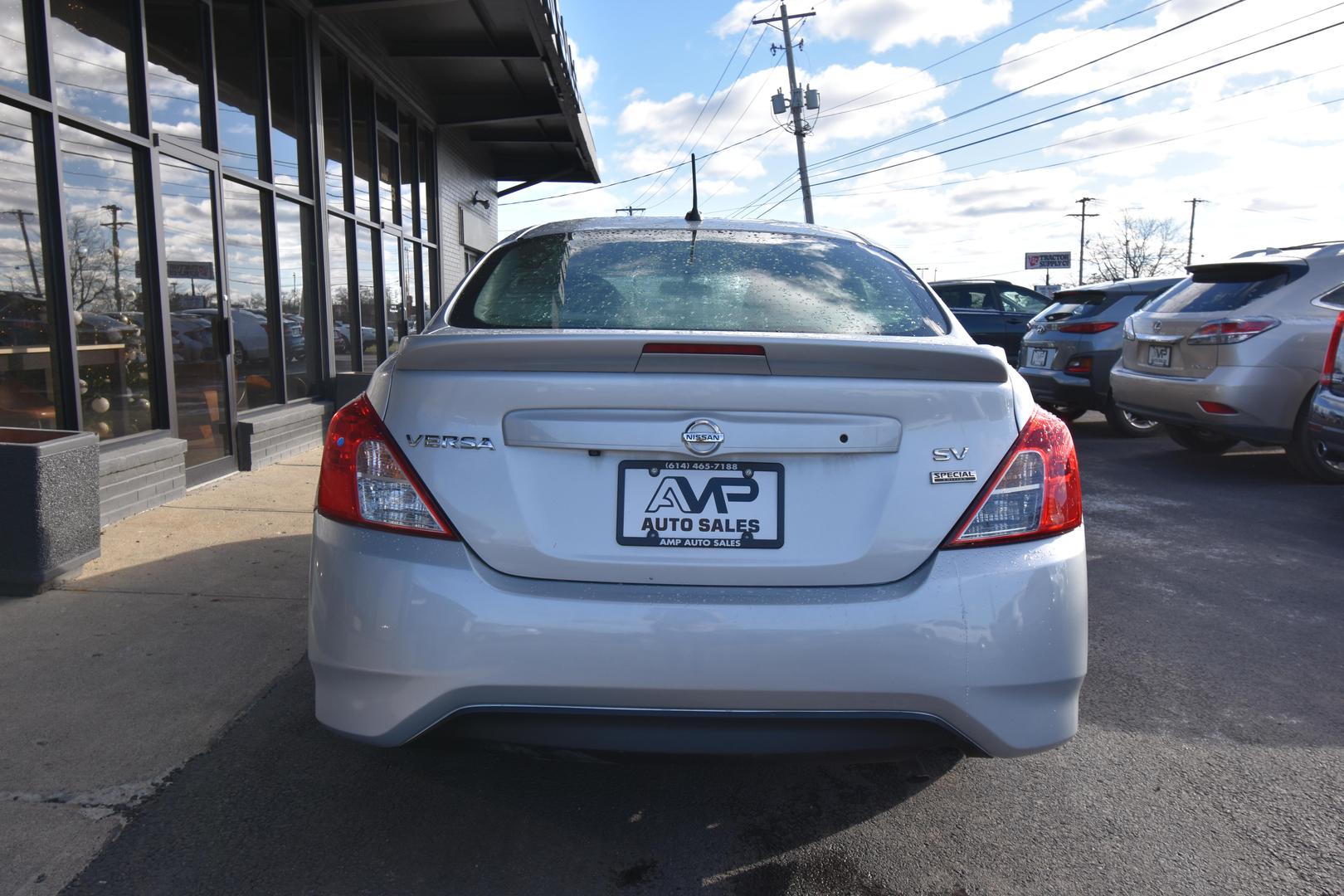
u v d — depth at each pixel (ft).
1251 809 8.79
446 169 46.91
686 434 6.79
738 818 8.56
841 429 6.88
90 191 17.98
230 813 8.41
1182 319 24.90
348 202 31.99
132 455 18.24
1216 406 23.59
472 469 6.84
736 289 9.17
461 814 8.52
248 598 13.67
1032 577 6.97
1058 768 9.54
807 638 6.62
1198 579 15.89
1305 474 23.91
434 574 6.71
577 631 6.59
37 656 11.55
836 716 6.73
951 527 6.95
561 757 6.98
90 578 14.42
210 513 18.69
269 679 11.09
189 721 10.07
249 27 24.70
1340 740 10.19
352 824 8.31
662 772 9.37
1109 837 8.30
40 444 13.48
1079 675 7.18
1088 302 32.81
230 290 23.39
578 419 6.82
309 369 28.68
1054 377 32.45
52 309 16.92
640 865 7.81
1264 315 23.31
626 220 11.15
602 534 6.84
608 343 6.76
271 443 24.47
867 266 9.92
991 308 46.39
